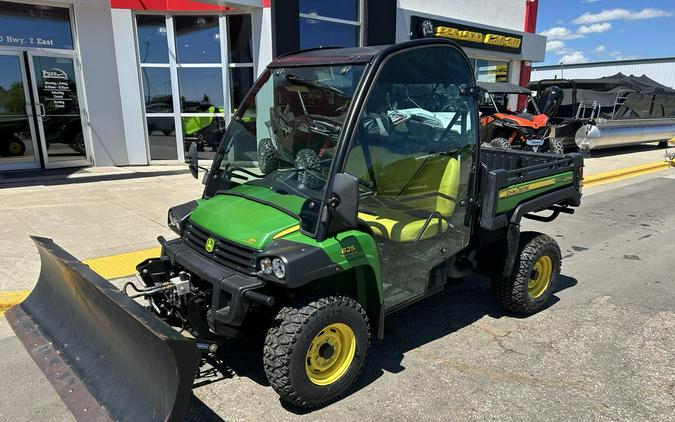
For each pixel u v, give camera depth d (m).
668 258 5.78
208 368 3.28
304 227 2.75
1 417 2.76
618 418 2.83
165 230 5.90
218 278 2.70
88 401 2.54
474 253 3.92
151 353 2.31
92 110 9.84
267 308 2.85
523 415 2.85
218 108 10.56
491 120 12.58
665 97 16.16
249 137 3.38
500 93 12.84
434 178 3.37
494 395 3.04
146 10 9.75
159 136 10.52
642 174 12.13
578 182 4.55
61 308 3.16
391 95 2.98
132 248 5.27
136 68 10.00
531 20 17.81
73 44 9.57
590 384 3.17
